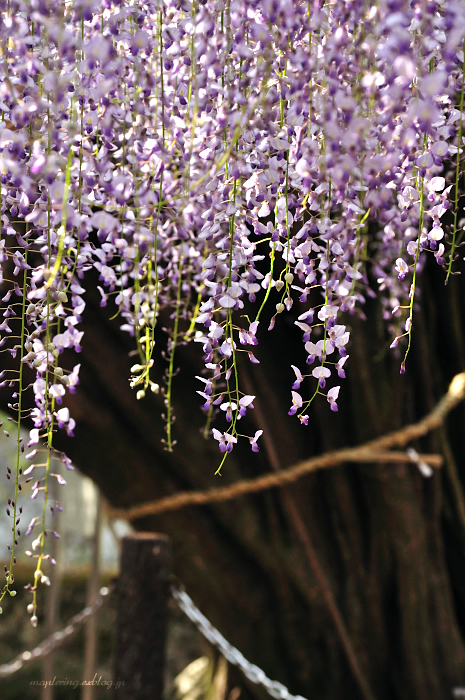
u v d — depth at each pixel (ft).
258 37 3.43
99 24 3.97
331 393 3.73
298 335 10.75
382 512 11.02
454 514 11.85
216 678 15.07
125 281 4.76
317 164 3.65
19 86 3.64
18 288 4.03
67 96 3.75
